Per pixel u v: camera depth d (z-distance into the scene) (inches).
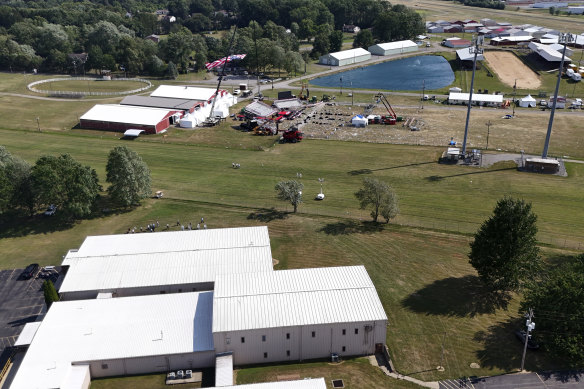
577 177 5585.6
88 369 2751.0
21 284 3742.6
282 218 4709.6
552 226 4480.8
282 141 7091.5
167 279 3417.8
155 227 4586.6
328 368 2849.4
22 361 2731.3
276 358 2908.5
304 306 2950.3
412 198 5113.2
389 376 2775.6
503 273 3282.5
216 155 6589.6
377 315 2886.3
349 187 5428.2
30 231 4574.3
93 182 4736.7
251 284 3176.7
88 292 3344.0
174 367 2849.4
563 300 2844.5
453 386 2687.0
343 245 4185.5
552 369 2783.0
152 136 7396.7
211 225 4596.5
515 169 5841.5
